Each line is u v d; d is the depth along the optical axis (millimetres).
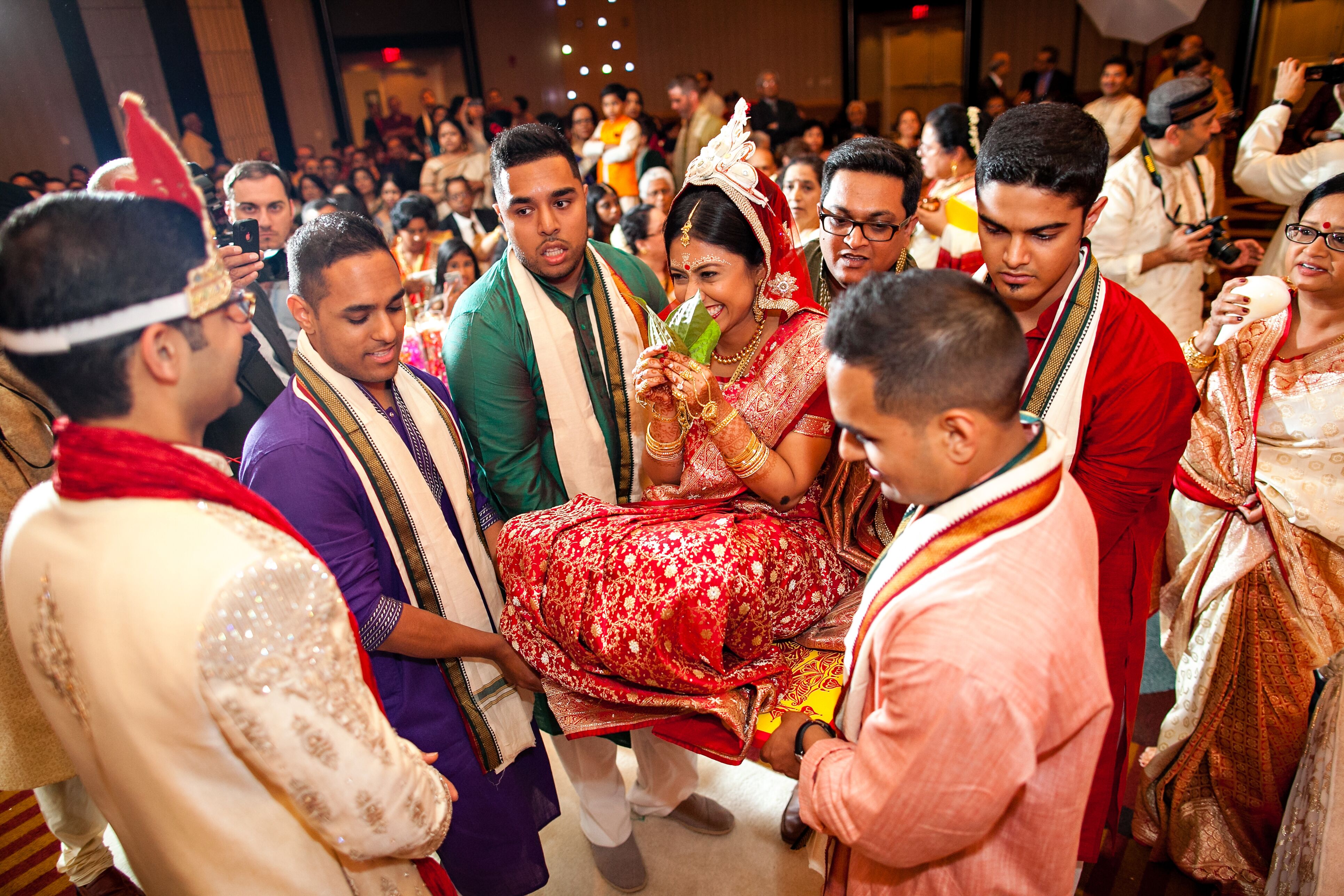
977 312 883
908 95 12320
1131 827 2156
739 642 1361
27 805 2580
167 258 914
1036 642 878
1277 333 1745
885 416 920
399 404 1641
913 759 905
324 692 963
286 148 11062
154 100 9578
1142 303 1466
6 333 891
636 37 12633
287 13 11008
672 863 2158
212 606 881
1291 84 3406
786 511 1515
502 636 1647
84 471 924
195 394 992
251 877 1032
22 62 8555
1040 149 1285
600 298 1874
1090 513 1048
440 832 1138
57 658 987
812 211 3346
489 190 7430
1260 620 1803
